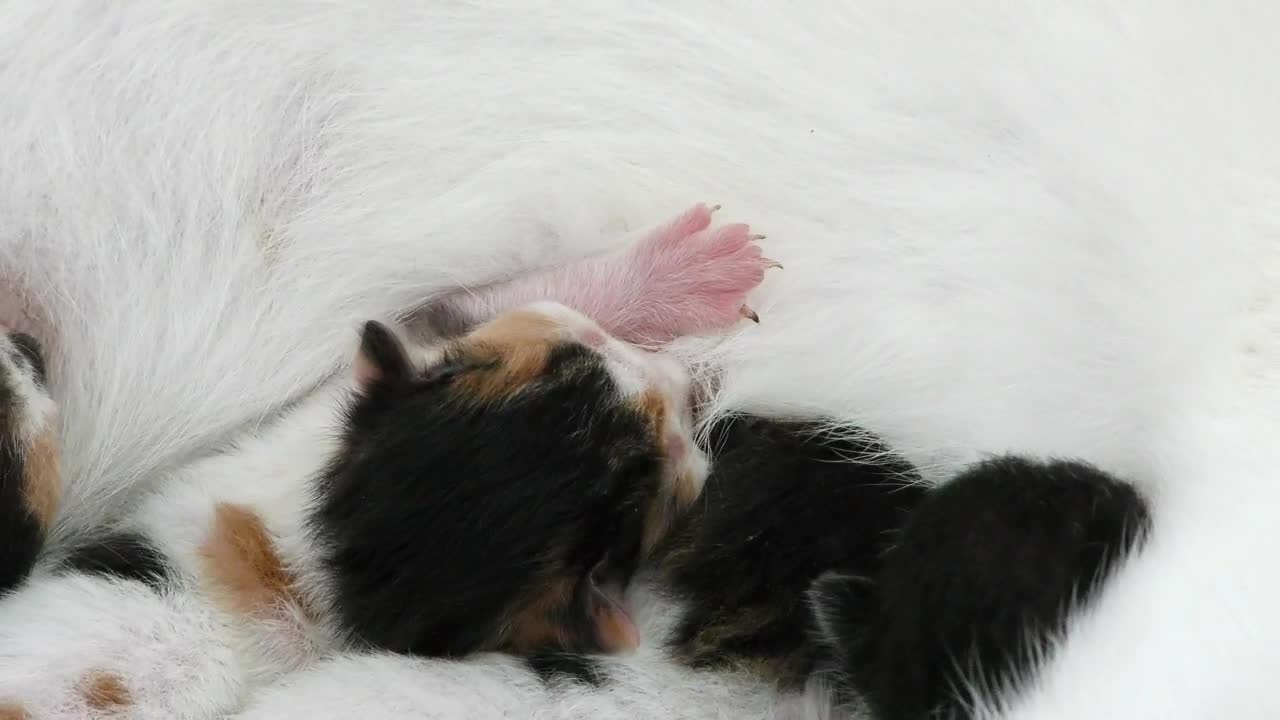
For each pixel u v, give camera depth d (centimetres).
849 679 35
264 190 38
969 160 36
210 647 37
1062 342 35
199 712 37
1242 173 35
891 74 36
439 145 37
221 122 37
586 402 37
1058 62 35
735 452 37
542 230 38
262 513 38
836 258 37
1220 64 35
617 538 37
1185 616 34
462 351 38
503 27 37
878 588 35
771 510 37
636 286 38
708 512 37
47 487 37
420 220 38
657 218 38
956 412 36
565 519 37
